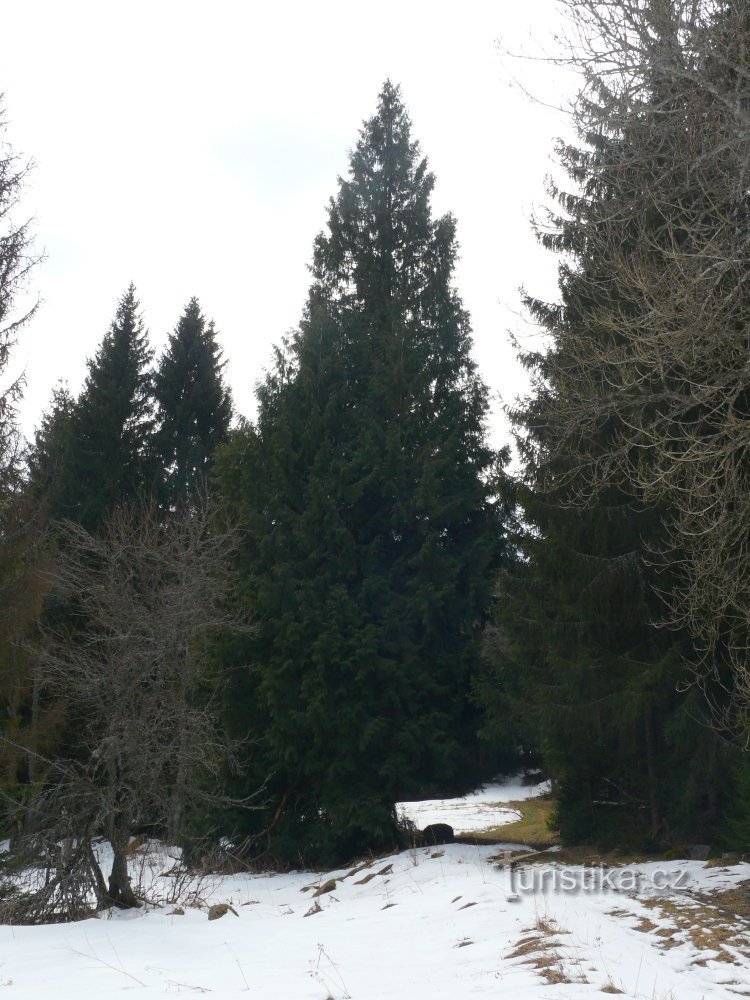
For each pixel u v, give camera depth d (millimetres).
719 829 12031
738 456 10414
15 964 7953
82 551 22531
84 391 31031
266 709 16688
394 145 21766
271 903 12883
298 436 18141
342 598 16250
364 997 6176
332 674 16234
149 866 14867
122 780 11219
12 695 16594
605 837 13688
